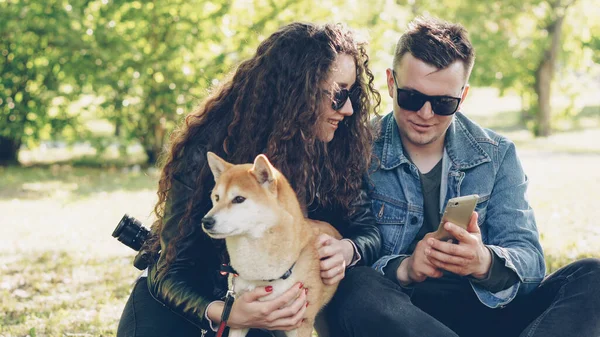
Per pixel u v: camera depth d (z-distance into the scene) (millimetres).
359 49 3385
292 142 3223
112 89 14227
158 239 3400
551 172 13742
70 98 14367
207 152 3121
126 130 15078
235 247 3006
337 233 3402
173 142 3340
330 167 3416
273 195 3008
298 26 3301
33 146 15555
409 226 3580
